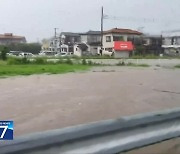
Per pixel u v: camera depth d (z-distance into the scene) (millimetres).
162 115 3646
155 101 11375
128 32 74375
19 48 86000
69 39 94250
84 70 30156
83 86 16250
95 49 79938
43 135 2646
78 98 11914
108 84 17484
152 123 3543
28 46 87438
